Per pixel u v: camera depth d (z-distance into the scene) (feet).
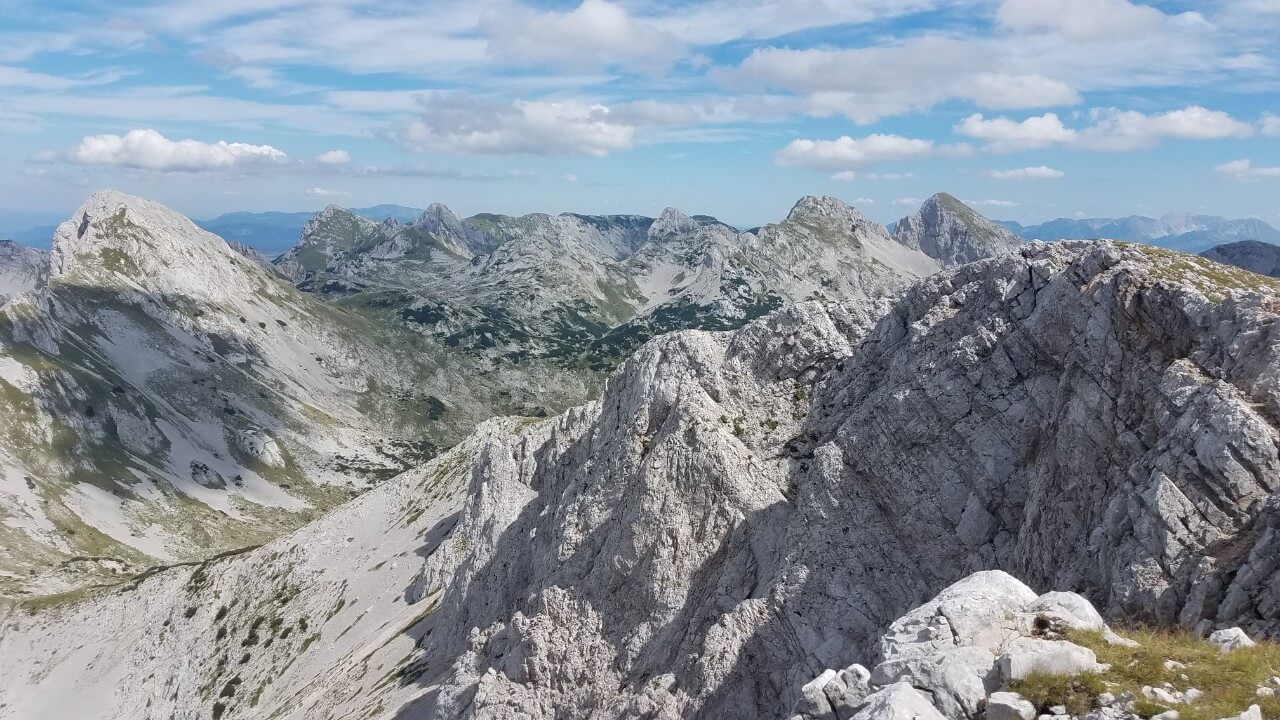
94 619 529.86
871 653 111.65
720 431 199.31
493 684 191.62
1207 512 103.91
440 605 335.88
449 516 452.35
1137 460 122.93
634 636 180.75
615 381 297.33
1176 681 70.90
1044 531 135.95
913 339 176.35
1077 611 83.71
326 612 423.23
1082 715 68.85
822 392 208.64
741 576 172.76
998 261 170.09
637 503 196.34
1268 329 111.75
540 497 316.60
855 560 158.40
